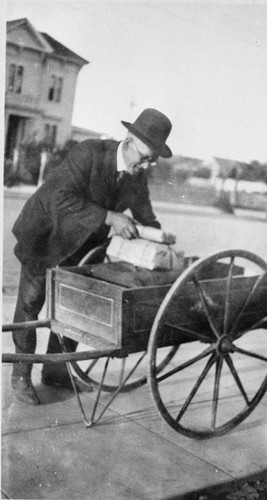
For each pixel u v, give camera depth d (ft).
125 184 10.95
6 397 9.35
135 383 10.36
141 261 8.87
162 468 7.81
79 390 10.15
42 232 9.87
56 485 7.21
